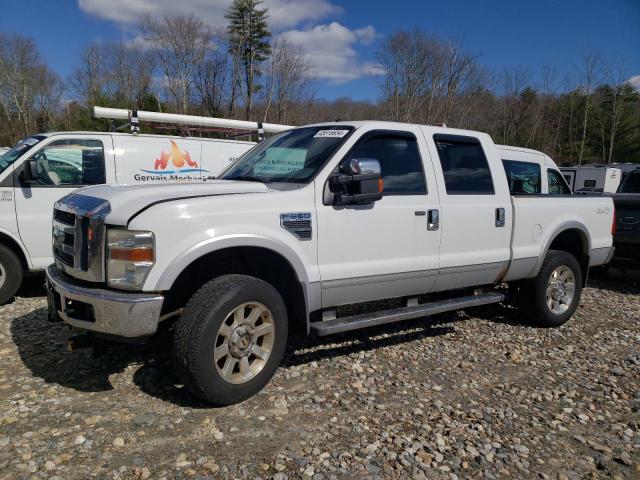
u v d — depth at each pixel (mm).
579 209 5891
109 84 42594
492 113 45000
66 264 3654
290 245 3701
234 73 39656
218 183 3893
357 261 4082
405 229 4332
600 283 8516
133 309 3137
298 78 36469
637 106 50531
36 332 5000
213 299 3346
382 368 4324
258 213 3566
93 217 3346
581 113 50344
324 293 3941
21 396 3619
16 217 6109
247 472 2805
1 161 6375
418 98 37656
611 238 6340
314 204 3855
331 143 4176
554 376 4344
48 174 6398
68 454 2914
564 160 50719
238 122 9648
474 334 5379
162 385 3834
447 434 3297
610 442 3309
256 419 3375
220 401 3426
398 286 4387
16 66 50062
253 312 3578
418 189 4484
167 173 7441
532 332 5535
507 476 2896
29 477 2701
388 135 4375
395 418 3473
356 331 5266
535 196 5527
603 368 4570
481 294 5160
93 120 28188
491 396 3898
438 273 4598
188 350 3279
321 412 3508
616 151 49312
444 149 4770
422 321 5754
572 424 3516
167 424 3273
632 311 6629
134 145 7184
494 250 5027
